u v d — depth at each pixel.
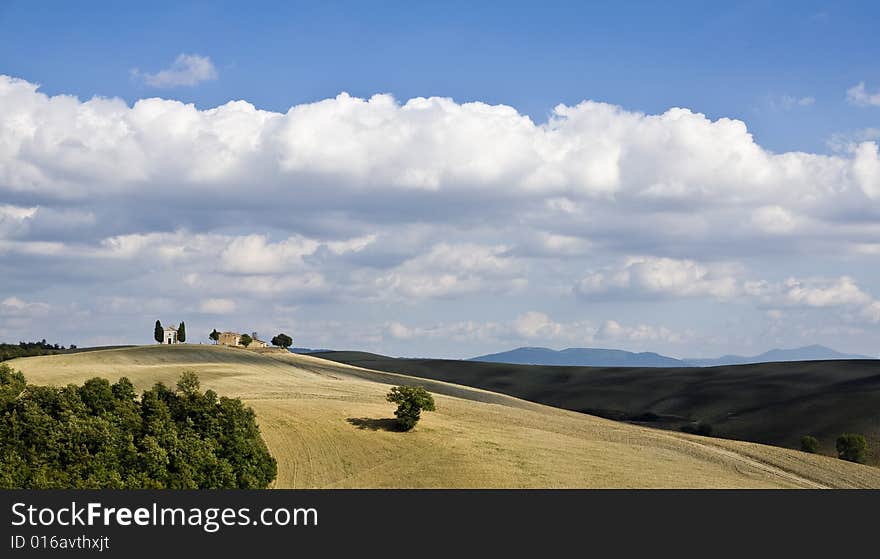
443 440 101.25
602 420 161.25
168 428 81.81
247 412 90.56
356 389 139.62
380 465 90.69
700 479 92.12
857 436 144.50
